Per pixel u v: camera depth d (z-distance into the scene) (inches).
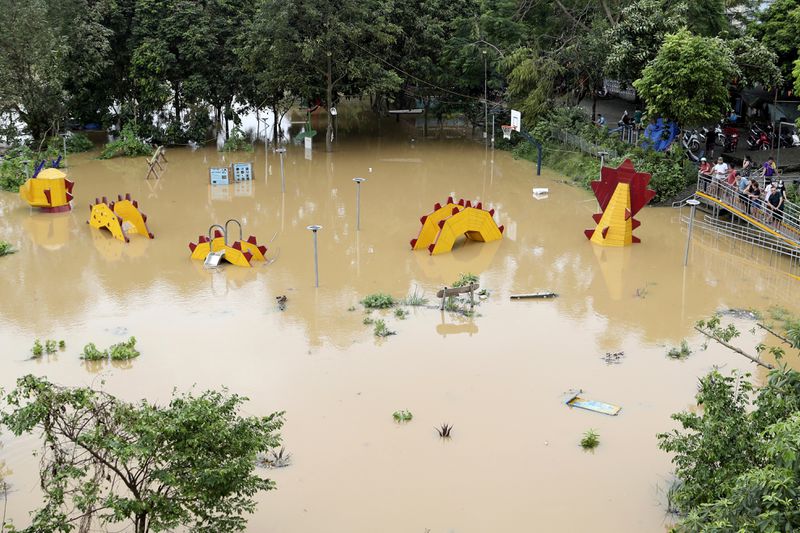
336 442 549.3
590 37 1563.7
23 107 1700.3
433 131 1993.1
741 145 1434.5
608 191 1019.3
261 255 947.3
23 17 1453.0
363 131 2003.0
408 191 1337.4
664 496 489.4
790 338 472.4
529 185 1384.1
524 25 1750.7
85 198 1267.2
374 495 490.9
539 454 534.9
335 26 1544.0
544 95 1626.5
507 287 860.0
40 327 748.6
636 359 679.1
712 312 785.6
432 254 973.2
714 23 1459.2
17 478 505.0
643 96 1234.0
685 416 456.1
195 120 1738.4
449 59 1797.5
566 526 462.3
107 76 1704.0
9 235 1055.0
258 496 489.7
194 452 381.4
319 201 1263.5
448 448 542.3
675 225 1100.5
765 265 931.3
